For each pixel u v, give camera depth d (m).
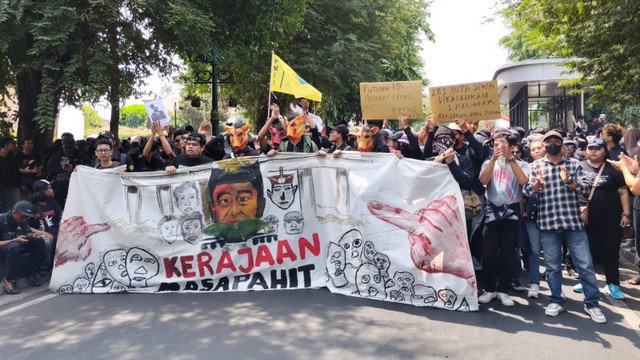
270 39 12.32
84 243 6.16
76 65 8.20
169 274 6.02
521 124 23.91
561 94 22.14
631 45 9.48
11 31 7.90
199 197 6.09
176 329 4.64
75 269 6.11
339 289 5.65
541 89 22.69
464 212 5.28
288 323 4.75
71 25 7.99
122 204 6.19
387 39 20.41
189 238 6.05
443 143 5.79
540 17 11.00
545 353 4.18
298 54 17.08
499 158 5.36
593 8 9.75
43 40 7.77
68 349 4.24
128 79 9.67
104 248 6.14
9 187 9.27
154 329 4.65
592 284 5.06
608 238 5.78
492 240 5.39
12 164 9.30
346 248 5.70
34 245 6.38
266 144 6.93
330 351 4.14
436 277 5.27
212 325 4.72
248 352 4.12
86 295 5.91
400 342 4.34
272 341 4.34
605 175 5.76
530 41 13.21
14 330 4.71
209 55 9.99
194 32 9.15
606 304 5.56
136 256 6.09
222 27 10.70
